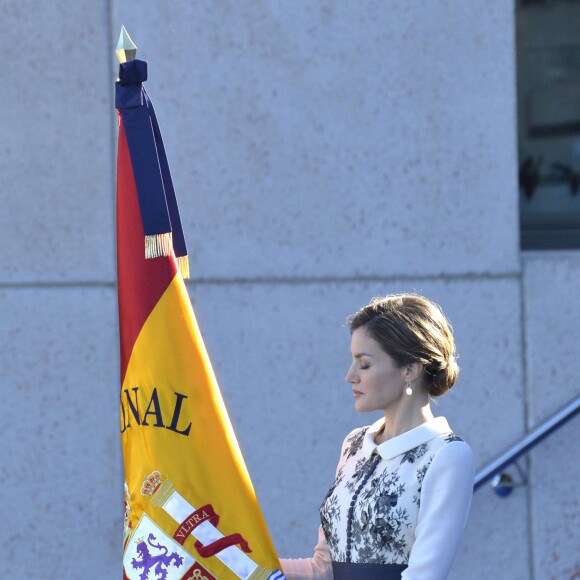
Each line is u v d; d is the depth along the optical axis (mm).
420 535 8523
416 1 15250
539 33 17109
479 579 15367
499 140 15383
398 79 15250
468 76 15336
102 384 15016
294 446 15148
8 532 14977
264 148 15102
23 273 14969
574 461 15484
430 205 15312
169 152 15008
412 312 9047
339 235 15211
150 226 9047
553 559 15453
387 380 8945
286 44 15109
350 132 15195
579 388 15453
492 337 15367
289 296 15133
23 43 14945
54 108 14969
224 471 9008
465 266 15352
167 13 14992
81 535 15023
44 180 14977
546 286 15445
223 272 15062
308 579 9609
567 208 17172
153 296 9211
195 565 8789
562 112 17141
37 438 14977
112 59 15008
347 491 9148
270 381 15117
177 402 9039
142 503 8914
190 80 15008
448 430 9031
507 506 15422
